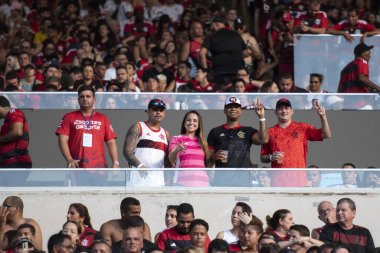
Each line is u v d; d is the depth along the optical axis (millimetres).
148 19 82812
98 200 54969
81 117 55594
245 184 55375
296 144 55812
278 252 45312
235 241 50094
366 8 81500
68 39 79188
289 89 64750
